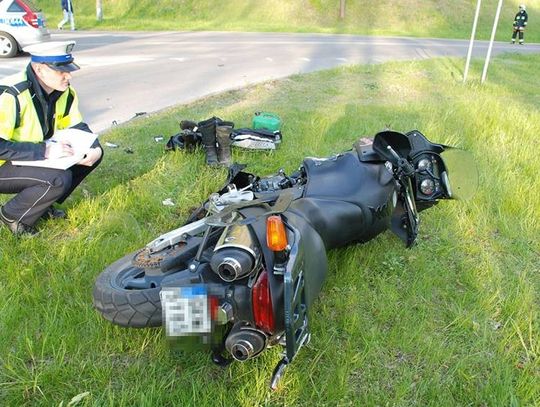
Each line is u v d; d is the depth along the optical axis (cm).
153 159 529
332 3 2897
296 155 550
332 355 266
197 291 228
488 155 567
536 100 946
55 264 324
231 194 306
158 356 258
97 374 243
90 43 1555
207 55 1385
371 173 326
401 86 1015
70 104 385
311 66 1264
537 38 2878
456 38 2564
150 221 404
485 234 411
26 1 1204
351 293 317
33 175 350
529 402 245
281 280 223
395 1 3017
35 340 264
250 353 221
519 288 335
